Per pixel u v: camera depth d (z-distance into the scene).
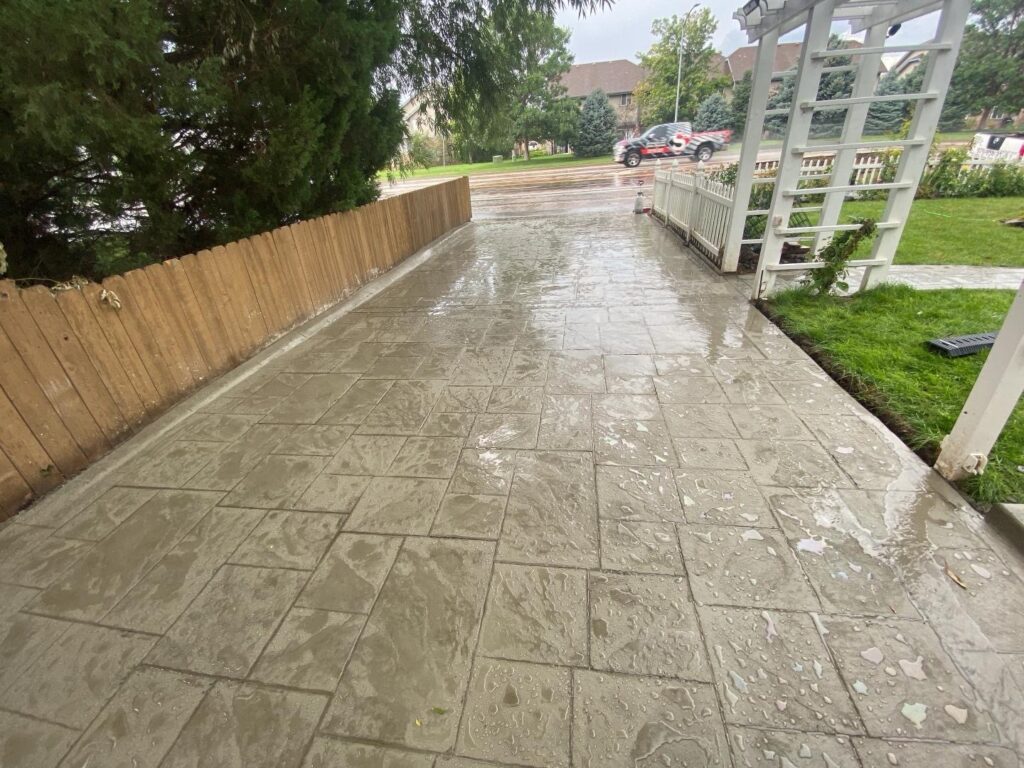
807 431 2.45
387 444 2.62
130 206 3.66
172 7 3.63
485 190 16.78
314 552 1.92
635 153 19.77
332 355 3.87
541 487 2.19
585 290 5.05
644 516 1.98
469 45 6.91
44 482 2.36
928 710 1.25
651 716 1.29
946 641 1.41
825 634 1.46
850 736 1.21
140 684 1.47
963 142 15.65
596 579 1.71
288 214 4.76
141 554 1.97
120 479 2.46
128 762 1.28
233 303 3.70
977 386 1.84
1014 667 1.33
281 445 2.67
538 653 1.47
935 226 6.80
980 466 1.93
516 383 3.18
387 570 1.81
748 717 1.27
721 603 1.59
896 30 4.14
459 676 1.43
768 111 4.98
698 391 2.90
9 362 2.22
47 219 3.60
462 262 6.77
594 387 3.05
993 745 1.17
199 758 1.28
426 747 1.26
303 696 1.41
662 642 1.48
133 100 3.08
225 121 3.99
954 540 1.75
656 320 4.07
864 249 5.40
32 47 2.39
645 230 7.95
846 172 4.71
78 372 2.54
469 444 2.56
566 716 1.30
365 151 5.64
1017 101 16.41
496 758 1.22
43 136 2.60
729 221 5.03
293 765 1.24
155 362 3.02
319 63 4.18
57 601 1.78
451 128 8.32
